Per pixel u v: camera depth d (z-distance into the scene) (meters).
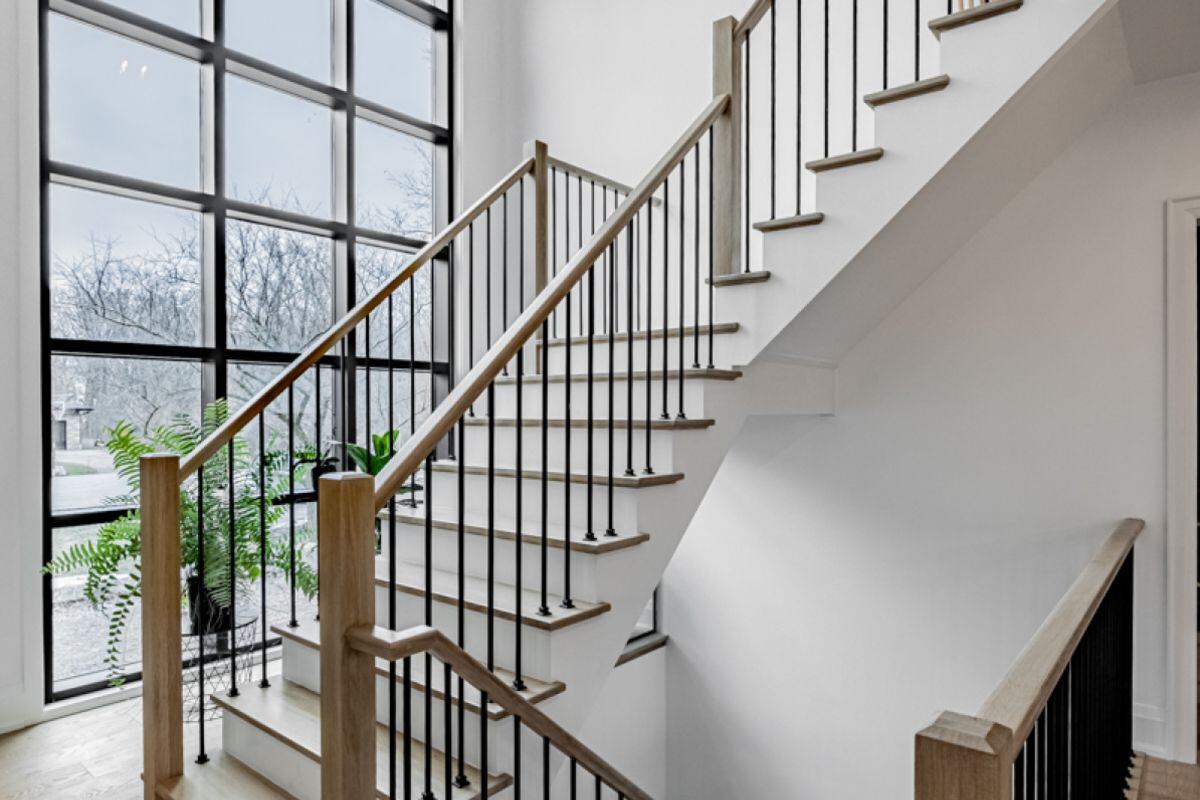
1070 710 1.39
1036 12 2.08
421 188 4.54
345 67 4.07
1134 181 2.71
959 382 3.12
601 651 2.14
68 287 3.16
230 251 3.67
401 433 4.35
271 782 2.13
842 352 3.35
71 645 3.15
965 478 3.11
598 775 1.91
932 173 2.26
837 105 3.55
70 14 3.15
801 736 3.58
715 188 2.79
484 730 1.67
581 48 4.55
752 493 3.72
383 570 2.60
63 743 2.76
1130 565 2.51
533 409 3.08
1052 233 2.88
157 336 3.43
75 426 3.18
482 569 2.49
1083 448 2.83
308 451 3.73
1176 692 2.60
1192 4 2.02
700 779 3.93
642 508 2.28
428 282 4.51
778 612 3.64
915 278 3.05
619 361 3.10
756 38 3.82
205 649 3.01
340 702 1.38
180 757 2.16
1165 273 2.64
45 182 3.04
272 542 3.18
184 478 2.18
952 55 2.22
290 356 3.86
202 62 3.57
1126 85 2.65
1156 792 2.38
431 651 1.42
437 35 4.65
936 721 0.74
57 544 3.09
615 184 4.00
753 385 2.80
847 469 3.43
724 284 2.71
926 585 3.22
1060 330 2.87
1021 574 2.97
